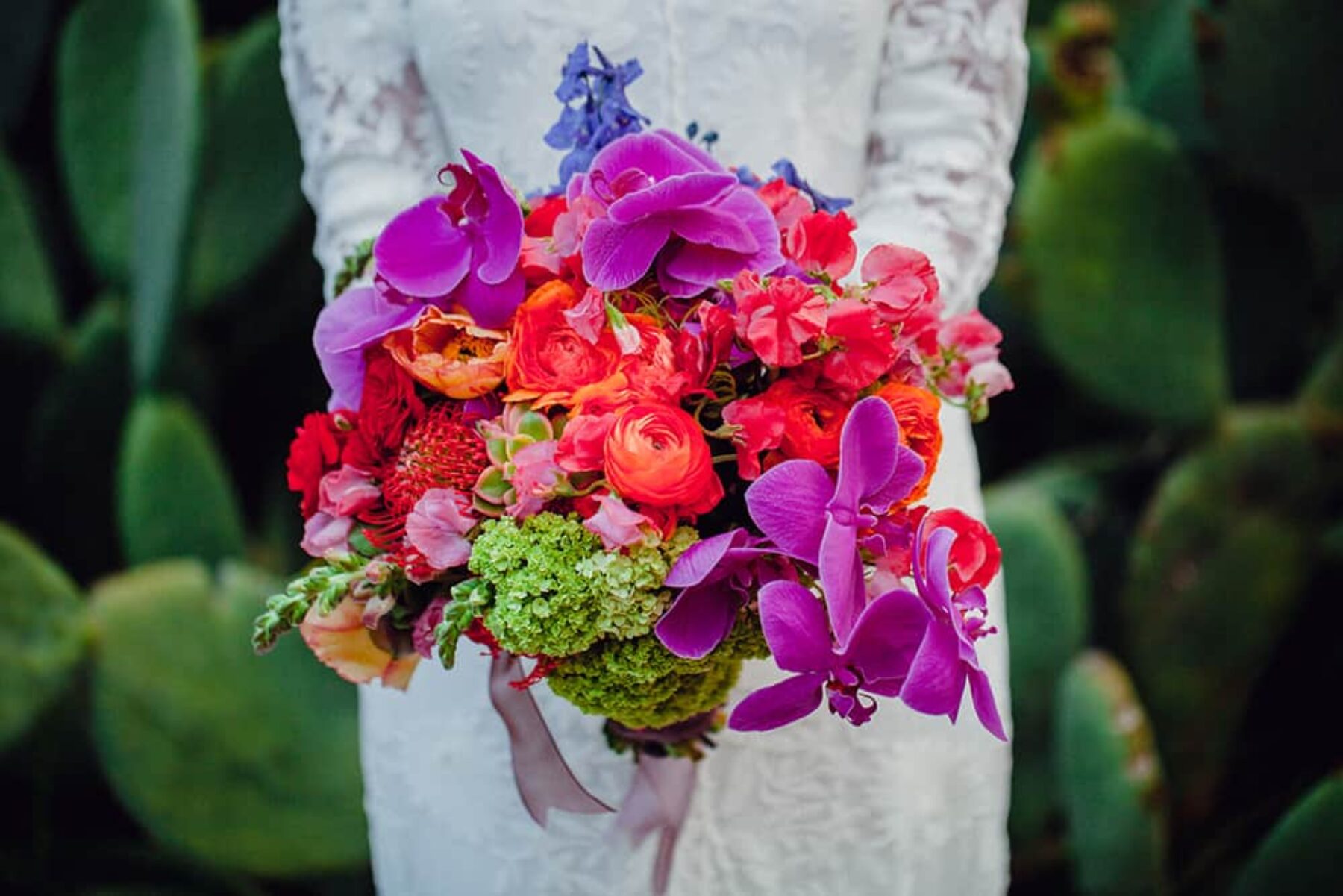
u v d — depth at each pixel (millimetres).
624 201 915
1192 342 2301
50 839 2494
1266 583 2299
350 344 959
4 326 2463
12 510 2582
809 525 877
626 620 908
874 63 1258
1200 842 2453
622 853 1227
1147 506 2574
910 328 980
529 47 1225
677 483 876
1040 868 2387
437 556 919
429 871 1302
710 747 1140
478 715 1258
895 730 1252
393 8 1275
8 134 2586
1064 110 2396
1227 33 2277
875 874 1250
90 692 2227
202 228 2416
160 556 2303
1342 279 2480
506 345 931
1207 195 2434
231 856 2264
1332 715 2465
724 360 929
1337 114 2291
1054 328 2305
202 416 2553
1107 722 2090
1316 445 2289
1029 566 2203
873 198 1264
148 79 2236
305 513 1003
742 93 1216
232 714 2234
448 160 1307
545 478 893
